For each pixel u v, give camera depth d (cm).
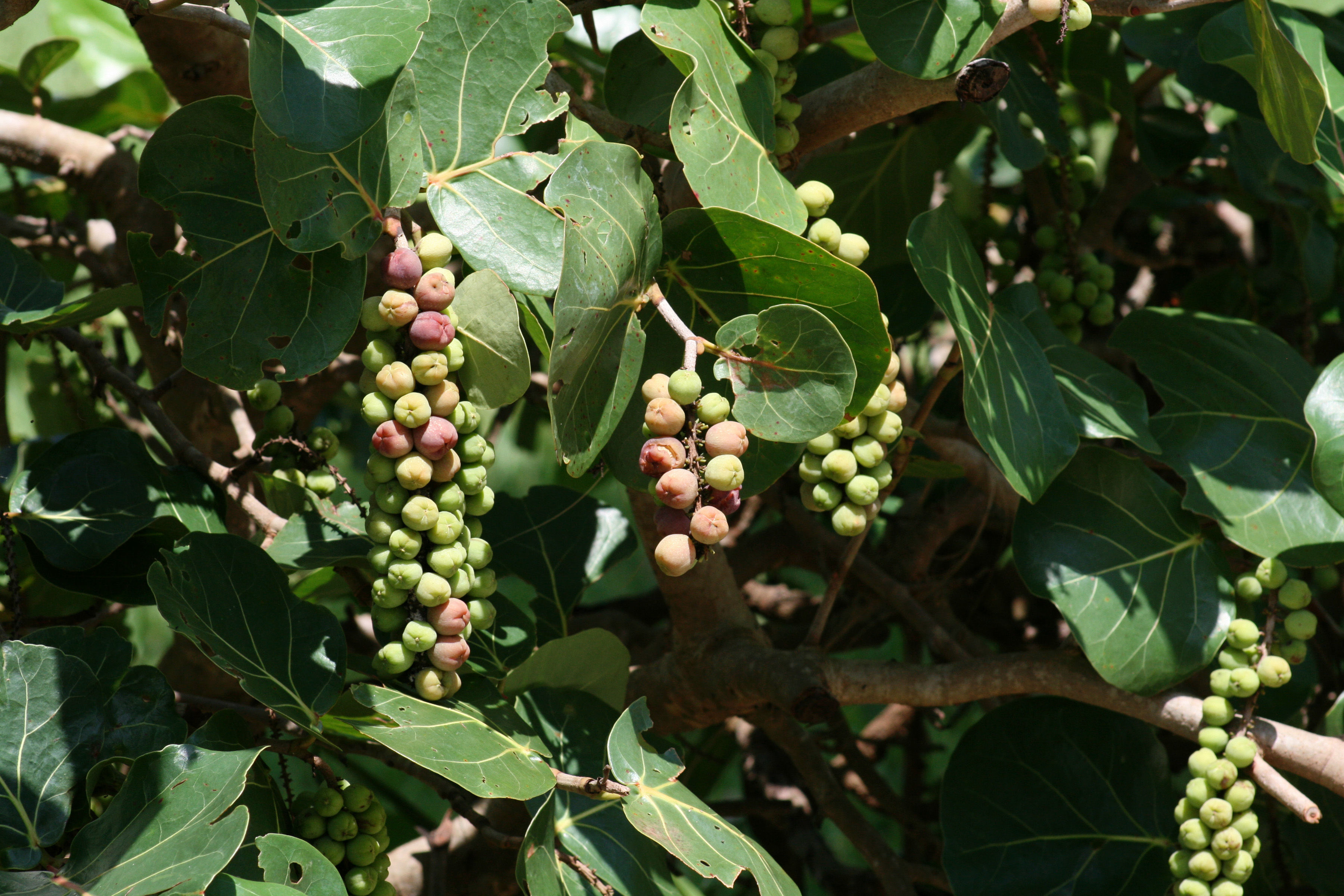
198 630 142
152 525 156
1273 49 152
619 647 157
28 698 144
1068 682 162
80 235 197
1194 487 161
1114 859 161
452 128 146
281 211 140
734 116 147
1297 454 163
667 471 136
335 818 147
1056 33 178
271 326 144
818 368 140
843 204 190
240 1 135
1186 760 199
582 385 138
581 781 143
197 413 194
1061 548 160
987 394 153
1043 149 169
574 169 136
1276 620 158
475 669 157
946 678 166
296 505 160
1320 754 155
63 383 184
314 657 146
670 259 146
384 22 136
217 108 143
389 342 141
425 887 181
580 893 148
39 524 152
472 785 140
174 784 139
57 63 194
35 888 136
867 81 154
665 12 145
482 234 144
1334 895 163
